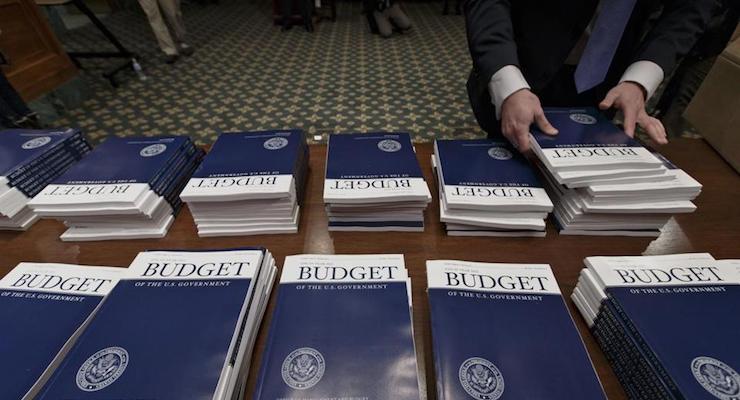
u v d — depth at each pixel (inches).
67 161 32.0
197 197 24.1
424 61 139.1
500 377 16.1
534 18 34.5
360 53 147.6
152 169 27.9
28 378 16.6
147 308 18.5
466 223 25.7
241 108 107.7
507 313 19.0
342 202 24.7
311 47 154.9
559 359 16.9
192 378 15.5
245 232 27.3
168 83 121.6
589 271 21.2
